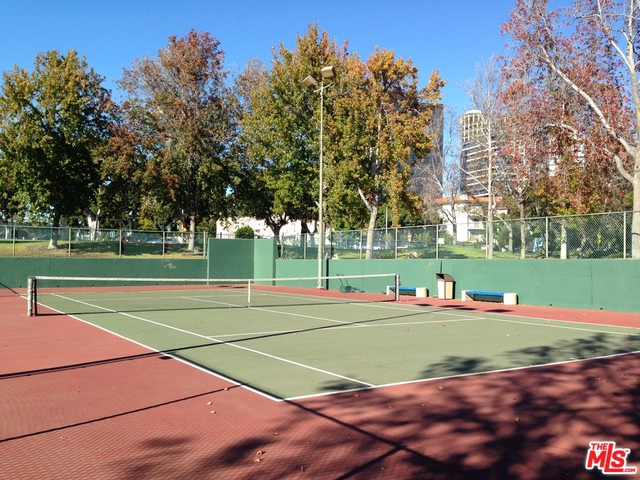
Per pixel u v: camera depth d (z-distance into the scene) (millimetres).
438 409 7566
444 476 5312
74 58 44781
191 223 50250
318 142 41750
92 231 39750
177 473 5355
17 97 40750
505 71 29203
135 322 18016
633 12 25469
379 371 10109
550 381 9289
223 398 8141
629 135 27703
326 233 38438
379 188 37844
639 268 20922
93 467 5500
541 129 28875
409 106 36562
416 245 31516
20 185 43219
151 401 7980
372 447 6086
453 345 13297
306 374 9828
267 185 48031
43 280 36875
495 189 41062
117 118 47844
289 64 42781
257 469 5457
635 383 9133
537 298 24750
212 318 19375
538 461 5707
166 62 46031
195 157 46406
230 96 48688
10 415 7277
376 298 29312
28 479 5199
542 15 27328
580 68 27188
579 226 23531
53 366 10578
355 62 36938
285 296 31000
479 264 27547
